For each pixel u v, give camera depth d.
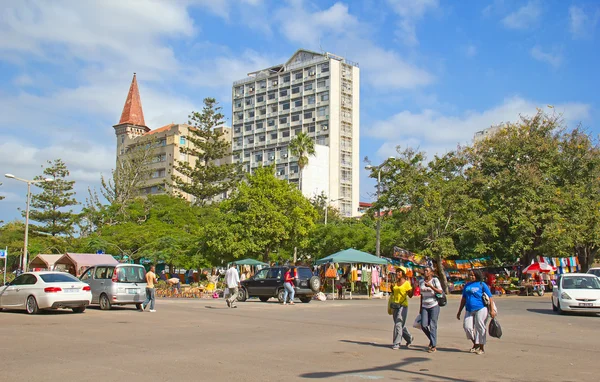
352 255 34.12
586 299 21.89
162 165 102.88
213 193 70.25
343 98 104.31
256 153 110.31
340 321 18.44
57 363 9.44
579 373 9.38
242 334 14.20
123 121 113.56
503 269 43.47
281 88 109.00
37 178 64.12
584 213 40.81
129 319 17.97
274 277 29.08
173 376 8.44
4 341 12.18
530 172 40.16
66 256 39.75
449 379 8.71
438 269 39.84
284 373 8.87
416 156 39.31
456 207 38.25
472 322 11.77
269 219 42.19
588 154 43.28
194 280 48.44
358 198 105.62
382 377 8.73
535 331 16.30
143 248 46.12
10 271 59.03
